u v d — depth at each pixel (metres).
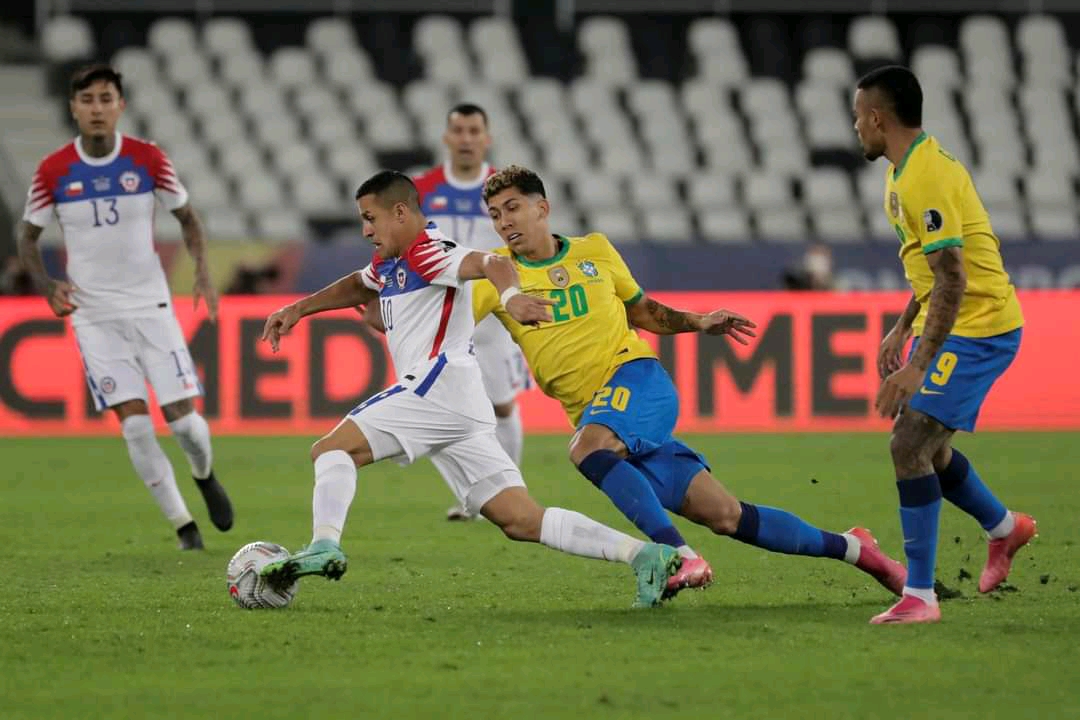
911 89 20.19
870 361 55.84
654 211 80.81
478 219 36.31
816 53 91.12
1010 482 39.78
